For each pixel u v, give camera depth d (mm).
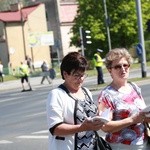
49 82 41875
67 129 4902
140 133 5449
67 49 85438
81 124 4852
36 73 59219
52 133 4992
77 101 5078
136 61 60312
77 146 4980
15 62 74812
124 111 5480
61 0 85938
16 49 74750
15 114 20594
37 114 19219
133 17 61406
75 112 5031
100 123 4781
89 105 5133
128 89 5625
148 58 60156
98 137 5109
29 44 69312
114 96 5543
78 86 5141
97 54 31188
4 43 74562
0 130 15812
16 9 78125
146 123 5496
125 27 61500
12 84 47031
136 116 5297
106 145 5293
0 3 98562
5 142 13172
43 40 62625
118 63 5574
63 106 5039
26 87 41312
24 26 75875
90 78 41969
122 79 5594
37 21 77312
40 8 77812
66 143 4977
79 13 63250
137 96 5617
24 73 36562
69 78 5109
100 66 31078
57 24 85438
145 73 30297
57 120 4980
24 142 12844
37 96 29625
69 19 85812
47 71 42000
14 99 29969
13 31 74750
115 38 62094
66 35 85625
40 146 12047
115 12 61219
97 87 28188
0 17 74312
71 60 5066
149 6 63469
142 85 26953
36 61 76188
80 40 30594
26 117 18672
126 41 62656
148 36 64438
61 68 5145
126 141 5430
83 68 5094
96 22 61656
